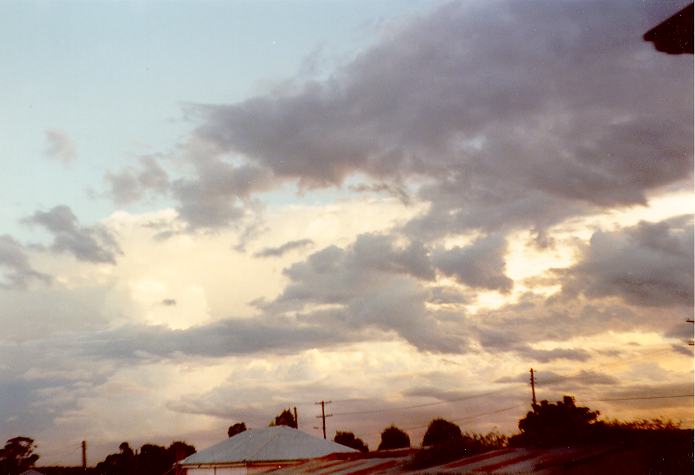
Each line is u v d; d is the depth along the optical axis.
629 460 8.09
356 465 13.84
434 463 11.35
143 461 55.69
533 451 9.87
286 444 36.84
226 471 35.66
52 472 60.81
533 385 44.03
